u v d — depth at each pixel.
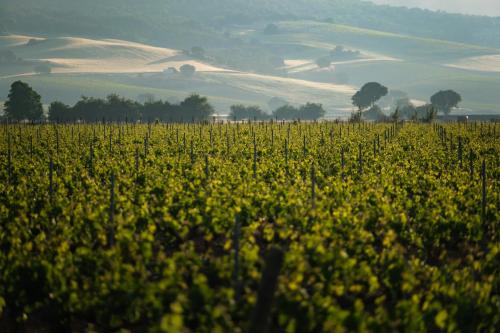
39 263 21.17
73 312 20.30
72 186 37.19
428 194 36.09
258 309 14.80
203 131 83.44
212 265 20.86
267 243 26.42
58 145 61.91
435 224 27.73
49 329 21.55
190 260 20.77
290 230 24.64
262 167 42.53
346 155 51.66
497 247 23.67
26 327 21.70
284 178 38.44
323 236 24.03
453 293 19.27
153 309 18.56
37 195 33.28
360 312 17.12
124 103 192.50
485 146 60.59
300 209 27.98
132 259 22.61
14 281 21.28
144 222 26.75
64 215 28.62
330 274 20.28
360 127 91.38
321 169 44.53
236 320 17.48
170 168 45.81
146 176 39.62
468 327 18.97
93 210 28.50
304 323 17.42
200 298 17.45
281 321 17.23
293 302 17.48
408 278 20.08
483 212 29.97
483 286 20.36
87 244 24.03
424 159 50.16
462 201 32.53
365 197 32.12
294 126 92.94
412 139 68.12
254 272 19.38
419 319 17.69
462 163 48.75
